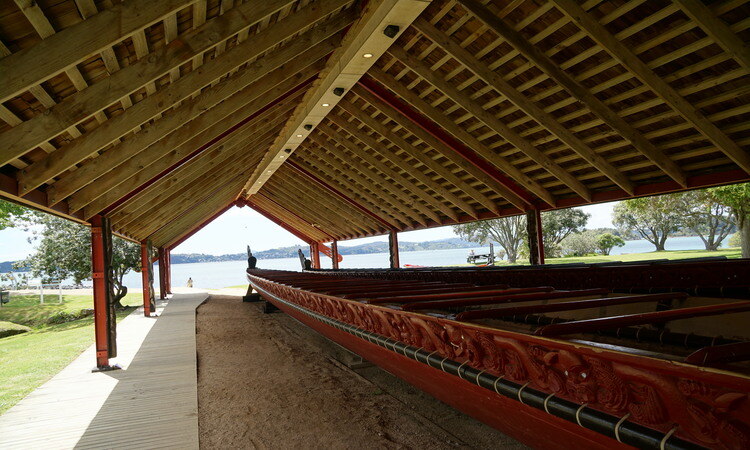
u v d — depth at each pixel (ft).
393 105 26.53
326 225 60.34
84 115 10.00
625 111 19.31
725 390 3.85
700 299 9.66
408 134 30.45
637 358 4.59
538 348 6.06
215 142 22.41
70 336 30.63
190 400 13.44
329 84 21.39
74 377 16.56
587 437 5.67
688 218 63.77
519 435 7.55
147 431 10.97
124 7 8.30
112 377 16.46
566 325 5.98
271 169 39.83
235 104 18.39
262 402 13.24
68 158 12.22
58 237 49.57
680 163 21.40
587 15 15.26
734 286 11.94
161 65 10.74
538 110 20.95
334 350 20.57
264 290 32.99
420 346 9.42
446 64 21.62
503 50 18.95
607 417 5.09
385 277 30.42
